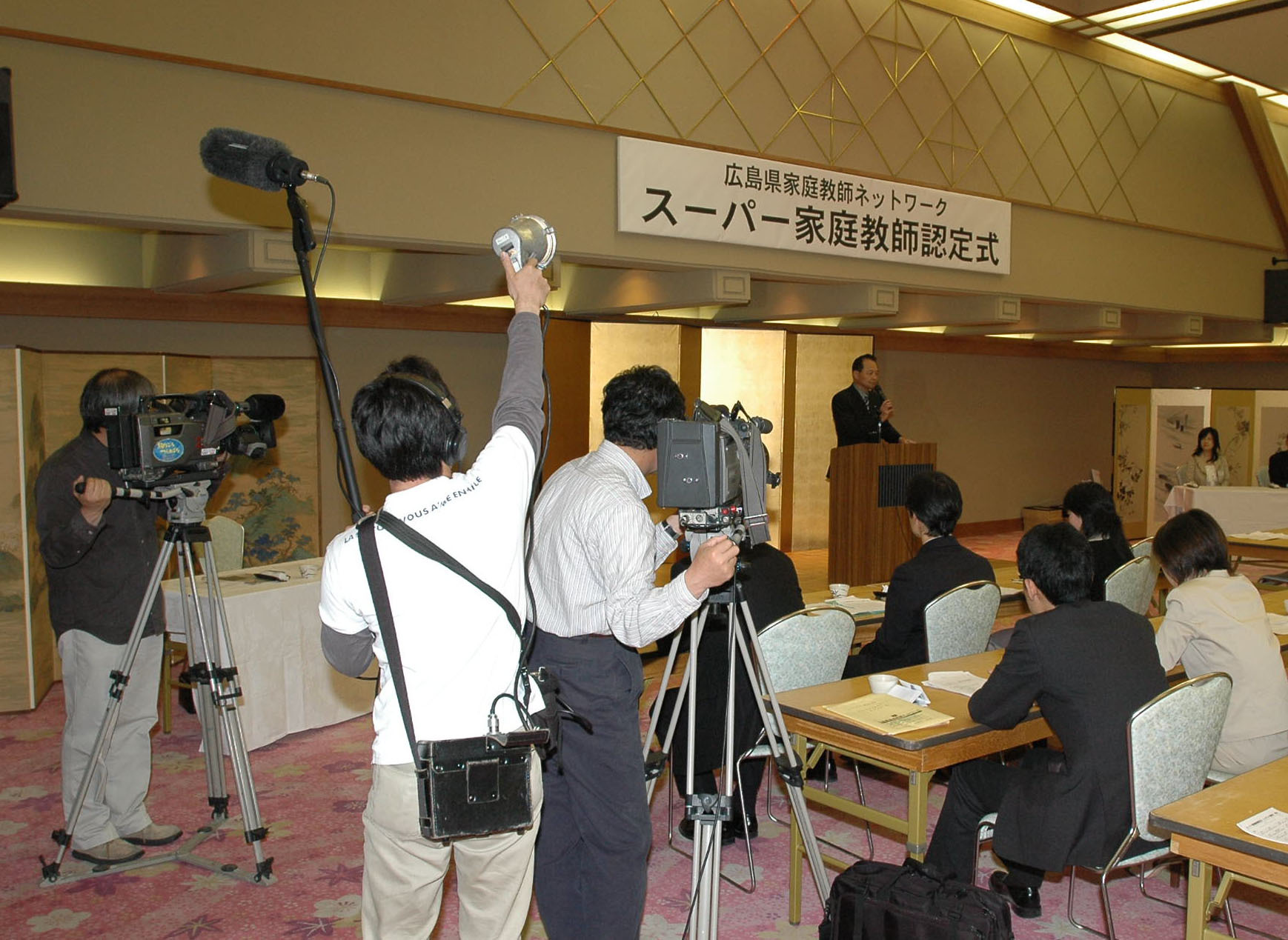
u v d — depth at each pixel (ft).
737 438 7.12
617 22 18.66
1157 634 10.42
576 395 25.53
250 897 9.98
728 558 6.18
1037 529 9.17
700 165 19.72
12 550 15.97
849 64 22.30
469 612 5.47
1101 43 27.66
